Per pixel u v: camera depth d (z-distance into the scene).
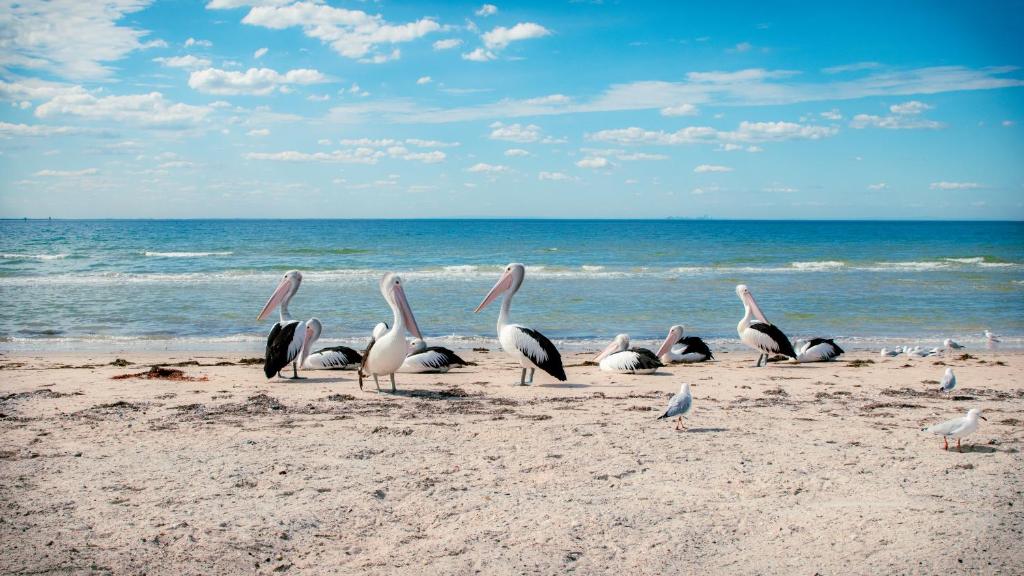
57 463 6.39
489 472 6.27
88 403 9.30
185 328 19.27
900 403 9.82
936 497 5.59
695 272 39.31
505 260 47.66
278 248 55.38
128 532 4.79
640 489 5.84
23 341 17.09
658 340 18.61
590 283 32.34
